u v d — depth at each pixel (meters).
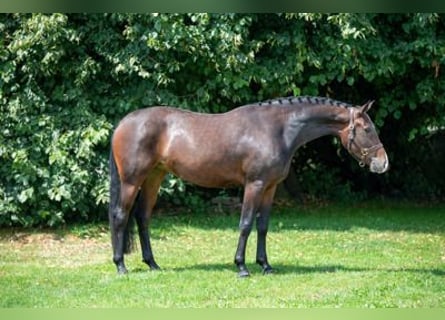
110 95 9.95
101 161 9.71
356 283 6.67
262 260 7.13
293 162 13.01
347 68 9.88
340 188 12.91
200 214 11.04
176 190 10.59
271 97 10.26
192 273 7.10
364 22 9.38
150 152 6.93
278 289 6.46
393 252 8.42
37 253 8.44
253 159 6.77
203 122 6.99
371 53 9.75
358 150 6.90
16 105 9.31
